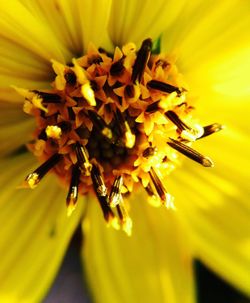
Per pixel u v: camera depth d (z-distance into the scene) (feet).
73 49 0.22
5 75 0.22
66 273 0.24
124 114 0.22
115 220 0.23
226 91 0.23
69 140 0.22
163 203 0.23
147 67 0.22
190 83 0.23
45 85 0.22
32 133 0.22
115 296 0.24
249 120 0.24
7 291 0.23
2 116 0.22
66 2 0.21
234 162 0.25
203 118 0.24
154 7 0.22
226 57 0.23
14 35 0.21
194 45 0.23
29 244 0.24
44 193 0.24
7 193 0.24
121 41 0.22
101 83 0.22
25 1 0.21
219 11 0.22
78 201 0.24
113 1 0.22
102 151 0.23
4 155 0.23
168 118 0.23
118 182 0.23
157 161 0.23
